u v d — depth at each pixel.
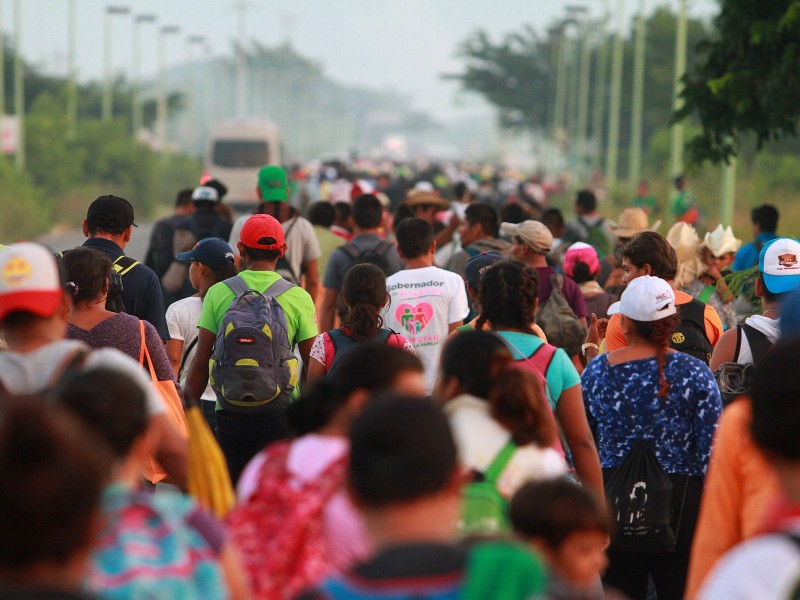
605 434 21.50
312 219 51.03
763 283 23.91
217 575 11.68
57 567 9.32
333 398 14.93
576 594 10.18
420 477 10.40
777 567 9.50
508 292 20.48
